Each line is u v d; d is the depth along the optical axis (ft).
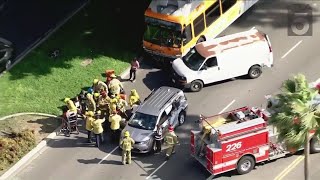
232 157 158.51
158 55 198.70
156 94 177.78
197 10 197.06
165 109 172.55
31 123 180.75
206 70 187.52
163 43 195.93
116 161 169.58
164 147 172.55
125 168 167.12
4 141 171.12
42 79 195.31
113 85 184.03
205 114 181.57
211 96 187.93
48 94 190.19
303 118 135.03
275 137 160.76
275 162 165.37
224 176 162.40
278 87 189.06
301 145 142.41
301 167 163.84
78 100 182.29
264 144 160.15
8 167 167.84
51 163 170.09
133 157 170.09
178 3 195.62
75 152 172.96
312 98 138.51
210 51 188.55
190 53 191.31
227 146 156.66
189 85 187.93
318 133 139.13
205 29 201.26
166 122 172.55
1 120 181.16
